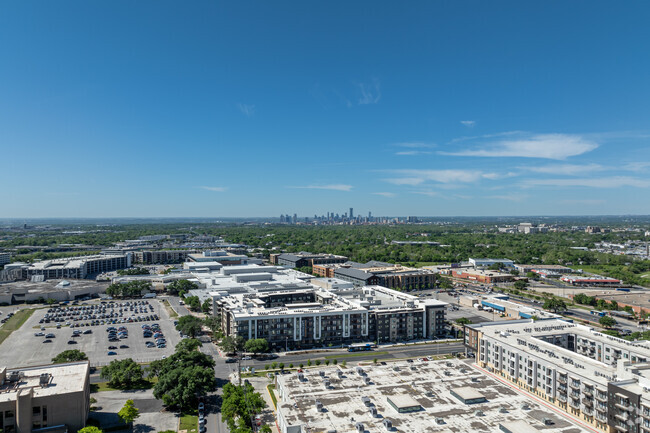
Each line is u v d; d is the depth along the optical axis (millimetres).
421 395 147250
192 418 150000
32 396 129375
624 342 178125
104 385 178000
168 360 175875
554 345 170125
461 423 127875
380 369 171500
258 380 184375
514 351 166875
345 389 152125
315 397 145375
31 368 152250
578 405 137250
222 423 146875
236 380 184500
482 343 189000
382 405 139500
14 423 126750
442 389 152000
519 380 164375
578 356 157250
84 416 137625
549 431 124000
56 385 138250
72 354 194875
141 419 149125
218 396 168875
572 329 199750
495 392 150000
